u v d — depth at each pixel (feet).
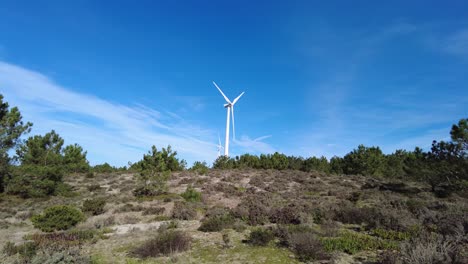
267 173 139.13
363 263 29.35
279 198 80.28
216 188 99.04
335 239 36.55
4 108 95.09
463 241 32.68
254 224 50.01
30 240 44.29
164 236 37.70
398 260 26.99
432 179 85.40
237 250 35.40
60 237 43.96
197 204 73.51
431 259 24.75
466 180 77.00
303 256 31.60
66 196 93.45
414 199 69.15
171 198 82.74
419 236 33.24
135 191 91.25
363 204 67.62
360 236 38.70
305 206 60.85
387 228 43.16
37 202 84.69
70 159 131.64
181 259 32.86
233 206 72.08
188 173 137.39
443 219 40.88
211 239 41.09
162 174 91.76
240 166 164.35
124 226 52.95
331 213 52.47
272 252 34.06
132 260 32.60
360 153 148.77
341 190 92.12
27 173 92.63
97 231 48.70
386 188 95.91
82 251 37.35
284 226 42.80
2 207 79.10
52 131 104.27
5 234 50.31
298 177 126.21
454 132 79.30
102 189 105.91
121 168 186.09
